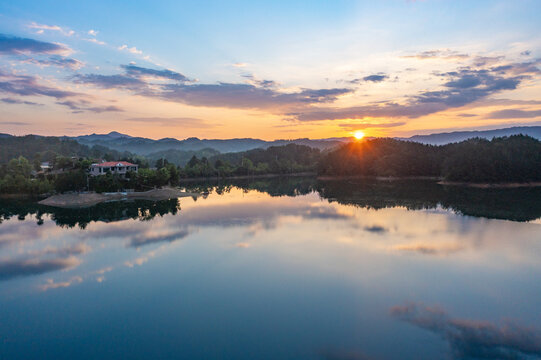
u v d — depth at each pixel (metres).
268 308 30.20
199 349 24.41
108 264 42.38
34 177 140.75
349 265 40.97
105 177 115.06
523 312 29.34
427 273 38.31
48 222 69.56
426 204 90.38
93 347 24.91
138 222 68.25
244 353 23.84
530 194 110.69
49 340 25.97
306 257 44.12
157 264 42.09
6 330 27.50
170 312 29.81
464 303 30.98
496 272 38.59
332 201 98.50
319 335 25.92
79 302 32.06
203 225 64.50
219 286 35.09
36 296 33.50
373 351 23.95
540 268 39.91
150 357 23.59
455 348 24.25
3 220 72.12
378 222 66.31
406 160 198.00
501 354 23.58
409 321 27.91
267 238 54.03
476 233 56.62
